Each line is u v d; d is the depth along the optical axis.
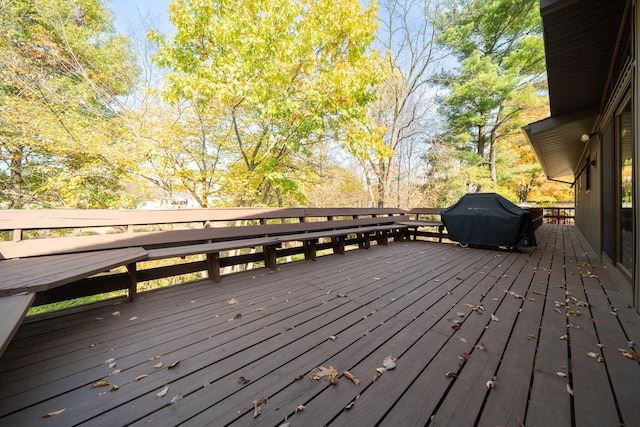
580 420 1.20
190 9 5.16
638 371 1.57
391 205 13.33
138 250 2.81
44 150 6.24
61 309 2.43
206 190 6.95
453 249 5.94
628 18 2.83
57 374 1.50
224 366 1.61
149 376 1.50
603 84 4.33
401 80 13.16
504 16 13.20
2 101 5.32
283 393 1.37
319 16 5.88
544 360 1.69
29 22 6.14
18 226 2.32
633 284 2.58
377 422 1.19
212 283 3.33
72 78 6.58
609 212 4.11
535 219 8.94
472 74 13.45
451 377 1.51
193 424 1.17
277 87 5.98
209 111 6.69
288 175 8.26
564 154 8.53
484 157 16.19
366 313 2.43
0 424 1.14
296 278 3.57
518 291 3.08
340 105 6.05
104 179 6.68
